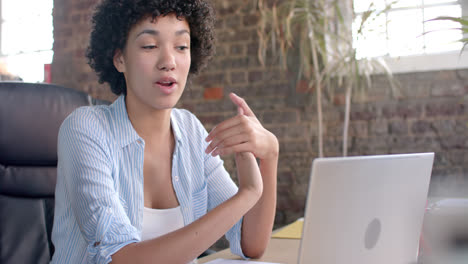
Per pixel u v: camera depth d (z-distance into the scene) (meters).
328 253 0.77
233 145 1.08
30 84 1.49
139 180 1.13
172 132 1.24
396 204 0.87
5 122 1.42
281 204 2.93
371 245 0.83
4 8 3.75
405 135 2.70
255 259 1.16
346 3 2.83
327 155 2.84
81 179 0.97
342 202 0.76
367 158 0.79
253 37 3.01
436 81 2.64
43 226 1.41
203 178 1.30
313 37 2.61
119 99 1.17
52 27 3.52
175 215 1.17
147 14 1.05
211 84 3.11
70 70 3.45
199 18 1.23
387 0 2.75
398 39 2.73
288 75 2.91
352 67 2.60
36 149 1.45
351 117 2.79
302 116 2.89
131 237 0.90
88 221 0.91
